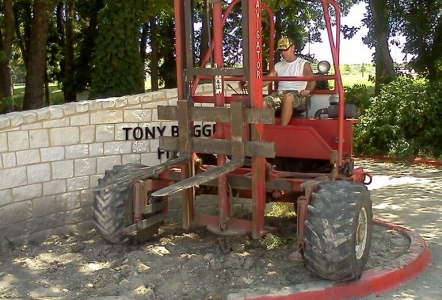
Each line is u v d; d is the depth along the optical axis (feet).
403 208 28.91
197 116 18.38
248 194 20.02
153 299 16.02
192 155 19.13
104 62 38.50
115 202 19.34
